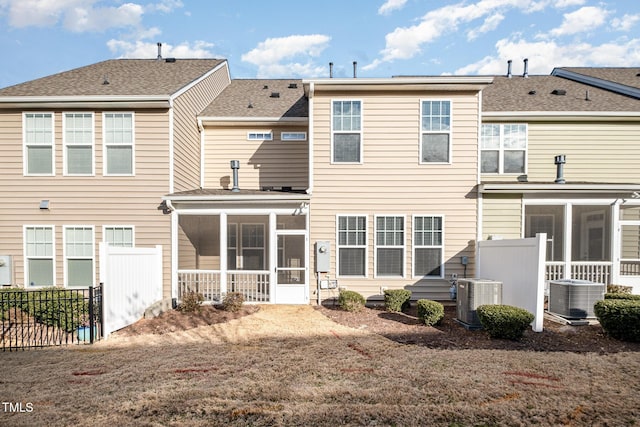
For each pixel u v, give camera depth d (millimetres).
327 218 9734
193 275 10586
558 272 9766
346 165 9758
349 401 4055
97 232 9609
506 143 10930
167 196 9305
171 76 11859
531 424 3570
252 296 9906
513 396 4148
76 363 5398
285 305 9523
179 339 6734
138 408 3918
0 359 5629
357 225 9750
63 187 9609
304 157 12039
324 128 9766
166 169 9625
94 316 7090
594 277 9641
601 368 5020
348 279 9672
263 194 9695
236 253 12055
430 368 5039
